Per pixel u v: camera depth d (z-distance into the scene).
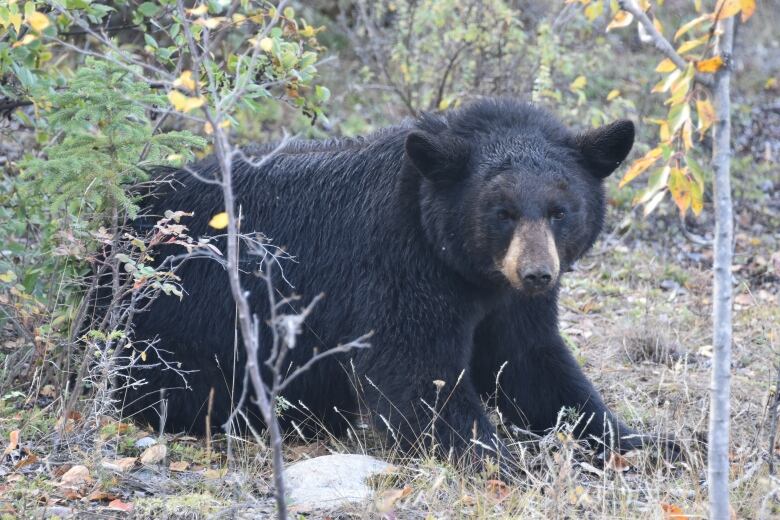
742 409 10.49
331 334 9.60
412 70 16.88
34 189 9.96
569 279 14.71
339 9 21.17
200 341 9.96
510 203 8.48
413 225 9.08
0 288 10.48
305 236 9.73
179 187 10.26
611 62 20.69
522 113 9.27
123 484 8.37
